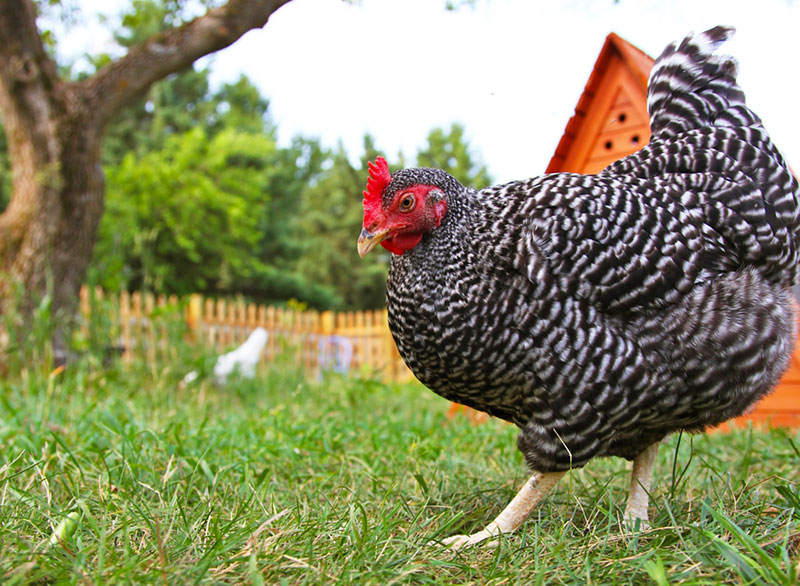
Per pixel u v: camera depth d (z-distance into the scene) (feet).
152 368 4.92
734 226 1.96
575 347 1.82
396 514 2.03
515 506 1.97
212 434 2.92
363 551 1.65
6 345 4.91
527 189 1.95
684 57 2.24
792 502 1.91
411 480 2.49
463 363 1.89
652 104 2.28
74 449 2.57
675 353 1.85
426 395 6.19
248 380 5.77
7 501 1.93
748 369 1.90
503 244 1.85
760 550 1.49
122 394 4.32
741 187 1.99
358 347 10.79
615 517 2.08
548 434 1.89
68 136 5.46
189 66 5.52
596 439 1.88
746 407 1.99
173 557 1.59
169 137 18.56
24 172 5.55
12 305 5.07
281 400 5.08
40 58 5.29
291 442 2.84
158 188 15.74
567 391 1.84
